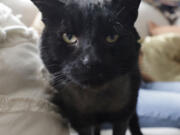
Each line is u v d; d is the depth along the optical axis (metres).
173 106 0.40
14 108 0.21
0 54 0.22
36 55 0.25
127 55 0.24
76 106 0.26
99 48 0.22
